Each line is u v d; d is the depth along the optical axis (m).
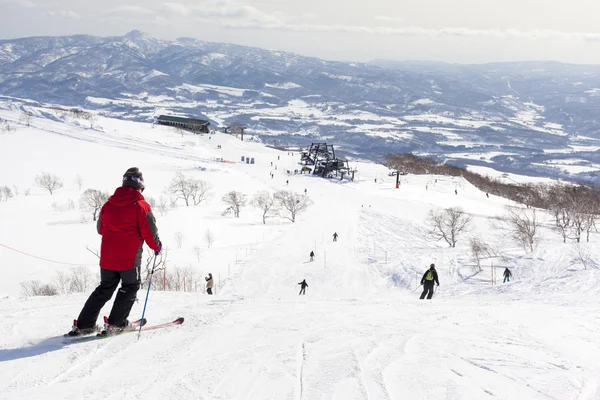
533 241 42.31
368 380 3.80
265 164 130.25
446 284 33.00
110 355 4.41
